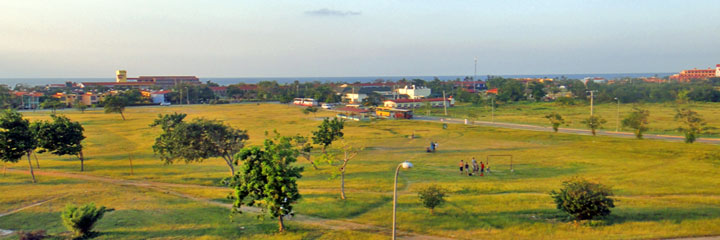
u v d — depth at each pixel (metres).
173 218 39.69
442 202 43.69
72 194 48.47
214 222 38.66
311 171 63.09
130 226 37.22
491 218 38.66
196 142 58.59
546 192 48.88
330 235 34.91
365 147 86.19
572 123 125.62
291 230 36.34
